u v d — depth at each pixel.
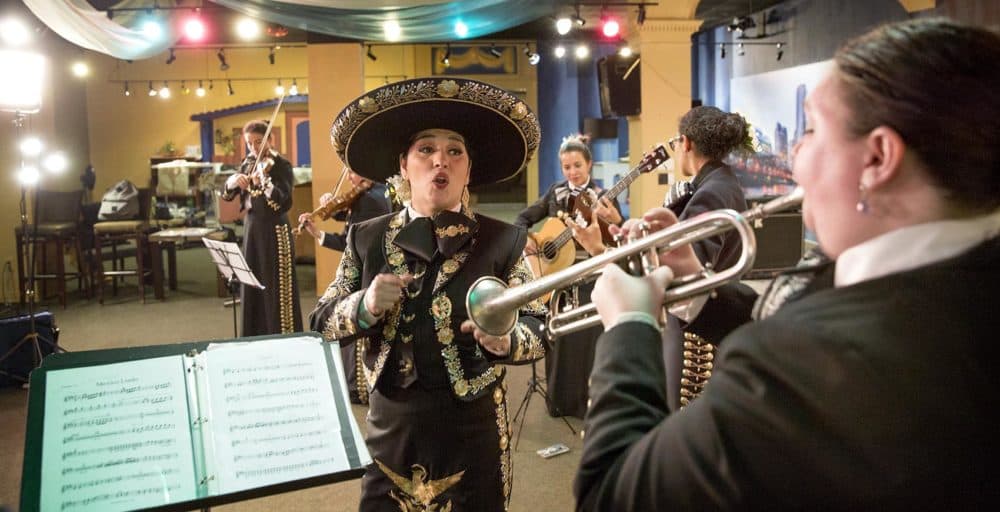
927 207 0.72
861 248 0.75
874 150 0.73
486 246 1.86
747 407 0.71
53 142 7.64
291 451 1.54
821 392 0.68
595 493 0.84
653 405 0.88
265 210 5.00
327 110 7.25
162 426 1.52
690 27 7.26
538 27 9.20
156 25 6.68
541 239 3.83
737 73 11.03
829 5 8.38
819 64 8.30
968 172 0.69
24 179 4.89
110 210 7.65
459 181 1.90
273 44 8.01
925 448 0.64
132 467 1.46
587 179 4.12
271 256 5.02
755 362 0.72
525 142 1.98
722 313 1.45
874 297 0.70
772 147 9.43
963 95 0.69
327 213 4.43
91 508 1.39
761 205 1.03
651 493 0.77
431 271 1.82
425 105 1.84
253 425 1.56
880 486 0.65
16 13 6.55
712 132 2.33
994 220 0.71
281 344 1.70
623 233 1.25
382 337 1.81
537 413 4.14
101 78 13.66
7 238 7.25
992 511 0.64
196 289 8.03
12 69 4.71
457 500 1.78
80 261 7.56
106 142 13.81
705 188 2.23
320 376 1.67
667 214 1.27
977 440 0.64
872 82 0.73
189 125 14.17
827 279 0.85
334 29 6.86
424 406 1.77
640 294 0.97
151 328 6.33
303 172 12.52
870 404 0.66
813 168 0.79
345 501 3.22
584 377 3.98
